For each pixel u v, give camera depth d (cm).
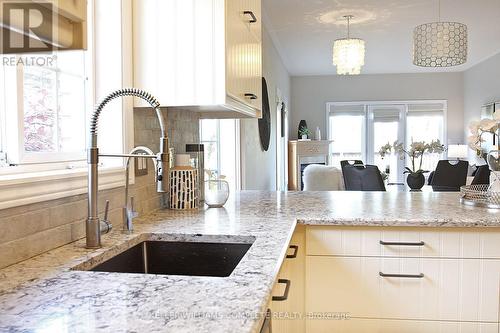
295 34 640
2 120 134
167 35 190
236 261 161
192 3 189
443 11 538
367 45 720
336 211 219
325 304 206
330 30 621
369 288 203
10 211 118
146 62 192
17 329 77
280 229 171
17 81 135
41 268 117
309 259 206
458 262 199
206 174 287
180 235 164
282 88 832
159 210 223
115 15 180
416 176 499
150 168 212
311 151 928
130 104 187
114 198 175
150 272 165
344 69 543
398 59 839
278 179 760
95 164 140
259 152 551
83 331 76
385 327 203
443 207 231
